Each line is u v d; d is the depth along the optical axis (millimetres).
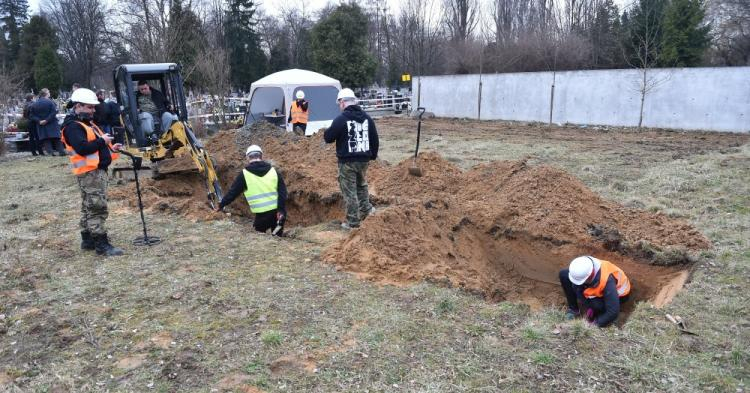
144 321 4504
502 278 6605
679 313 4613
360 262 5637
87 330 4383
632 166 11977
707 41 25703
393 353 3961
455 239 6773
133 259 5996
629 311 5559
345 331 4289
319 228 7383
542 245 6605
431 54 43656
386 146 16234
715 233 6734
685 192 9258
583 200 7281
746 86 18250
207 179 9078
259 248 6309
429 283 5305
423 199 7199
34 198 9508
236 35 40969
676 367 3771
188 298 4918
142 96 10227
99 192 6016
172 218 7719
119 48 30188
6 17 53562
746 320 4484
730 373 3717
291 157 10680
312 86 14414
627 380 3621
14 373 3816
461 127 22141
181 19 21891
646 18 23453
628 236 6512
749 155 12641
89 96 5793
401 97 33594
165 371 3762
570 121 22609
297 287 5137
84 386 3613
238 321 4465
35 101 14750
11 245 6656
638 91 20500
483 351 3990
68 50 49219
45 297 5035
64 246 6523
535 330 4258
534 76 23375
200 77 22969
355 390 3520
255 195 6953
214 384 3605
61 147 15297
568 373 3703
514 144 16188
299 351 3994
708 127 19250
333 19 33938
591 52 30141
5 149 15852
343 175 7172
